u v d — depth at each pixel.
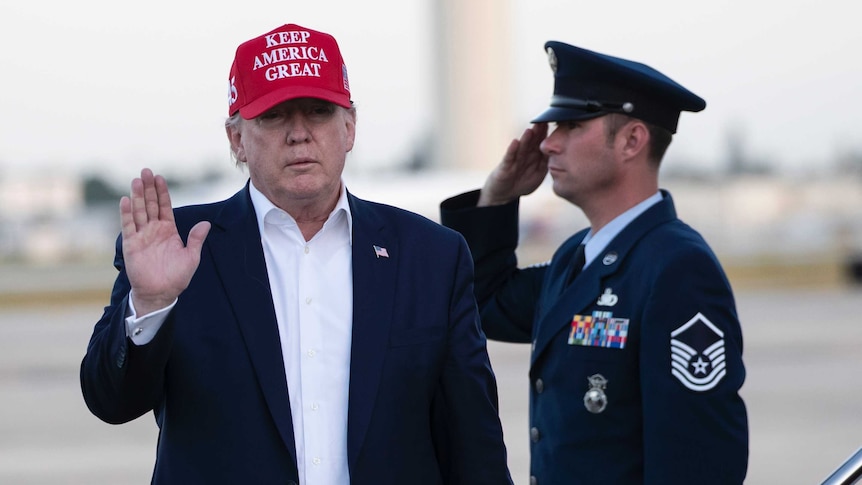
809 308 70.56
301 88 10.14
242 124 10.54
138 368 9.55
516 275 14.28
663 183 121.69
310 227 10.70
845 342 53.31
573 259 12.70
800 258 95.12
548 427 12.16
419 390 10.41
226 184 128.88
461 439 10.66
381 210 11.05
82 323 71.44
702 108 12.58
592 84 12.44
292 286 10.48
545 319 12.38
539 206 114.94
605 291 11.96
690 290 11.27
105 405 9.82
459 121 135.25
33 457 31.55
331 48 10.46
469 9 134.50
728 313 11.34
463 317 10.84
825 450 31.08
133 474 29.17
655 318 11.30
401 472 10.23
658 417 11.05
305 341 10.30
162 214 9.69
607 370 11.66
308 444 10.10
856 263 91.06
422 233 10.96
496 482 10.70
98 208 149.88
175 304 9.99
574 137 12.53
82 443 33.62
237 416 9.98
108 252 118.50
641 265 11.77
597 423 11.66
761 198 113.81
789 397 39.44
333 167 10.43
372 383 10.19
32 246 117.81
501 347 53.38
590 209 12.62
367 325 10.33
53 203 146.00
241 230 10.55
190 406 10.05
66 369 49.53
